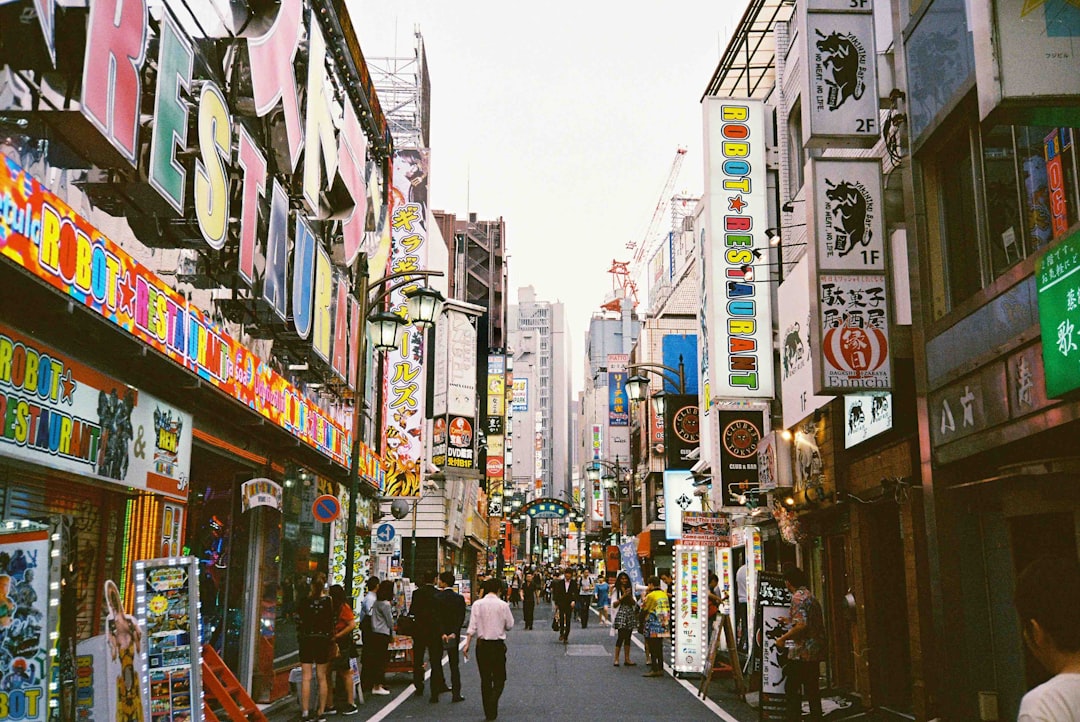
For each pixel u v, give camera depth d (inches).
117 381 353.4
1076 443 365.7
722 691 624.1
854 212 487.5
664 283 2410.2
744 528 812.0
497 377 2459.4
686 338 1787.6
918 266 454.3
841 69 495.2
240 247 444.8
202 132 389.7
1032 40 274.4
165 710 306.7
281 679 583.5
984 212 401.7
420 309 685.9
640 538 1663.4
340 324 675.4
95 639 257.0
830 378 473.1
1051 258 311.4
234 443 520.4
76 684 253.6
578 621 1638.8
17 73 271.1
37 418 293.1
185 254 437.7
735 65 910.4
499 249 3248.0
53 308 289.4
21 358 282.2
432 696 571.2
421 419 1163.9
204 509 537.3
